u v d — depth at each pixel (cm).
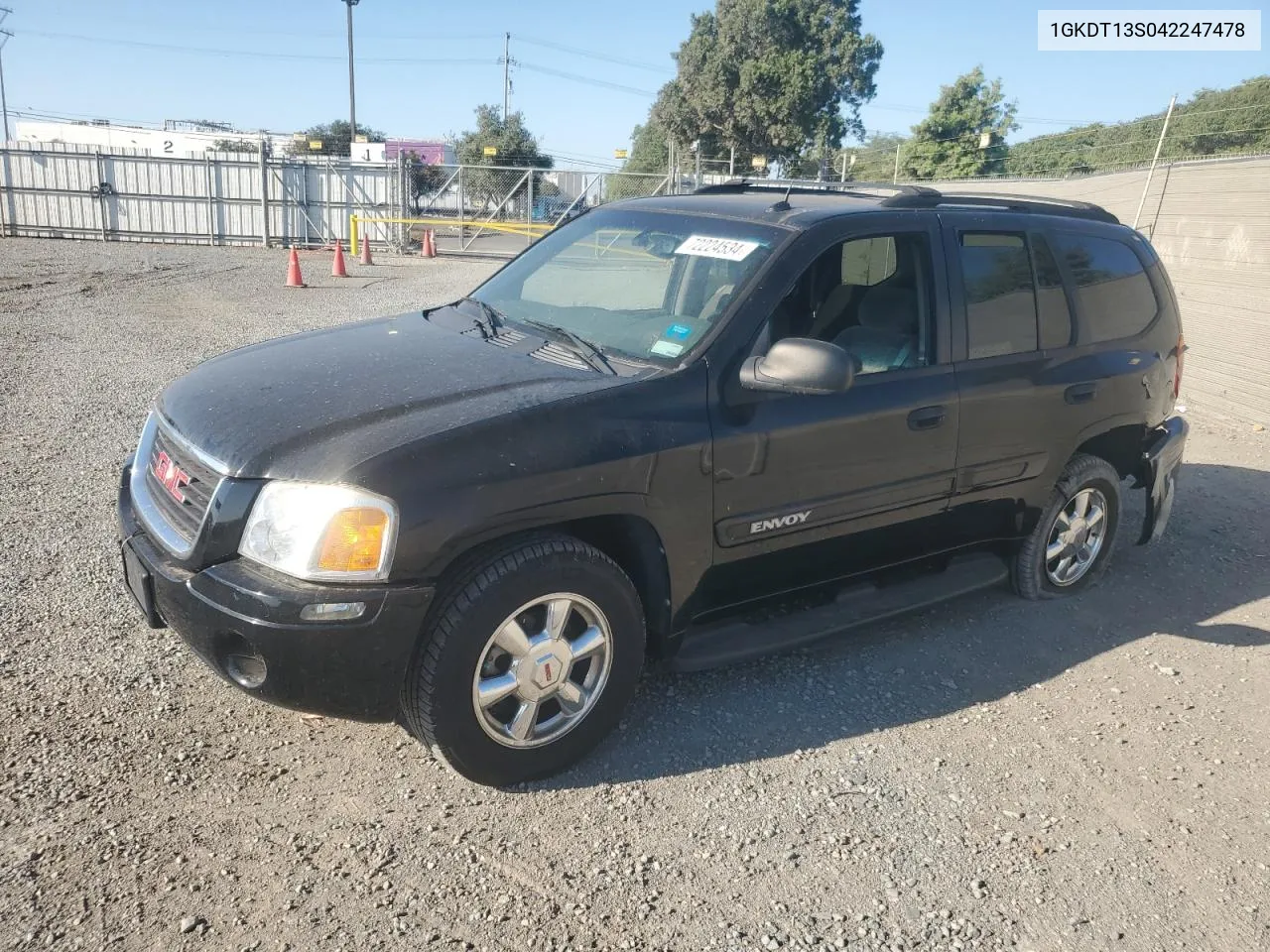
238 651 268
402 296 1507
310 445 273
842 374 307
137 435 643
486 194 3147
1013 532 438
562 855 273
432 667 272
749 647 361
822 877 271
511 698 297
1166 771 335
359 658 262
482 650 278
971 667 401
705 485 317
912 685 383
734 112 4294
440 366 328
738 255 354
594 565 295
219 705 332
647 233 395
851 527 368
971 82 3338
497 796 297
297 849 268
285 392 310
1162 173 1266
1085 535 474
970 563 454
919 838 291
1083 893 272
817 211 369
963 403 385
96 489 532
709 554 329
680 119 4512
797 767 322
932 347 381
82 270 1689
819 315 366
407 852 270
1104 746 348
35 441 616
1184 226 1202
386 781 300
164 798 284
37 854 257
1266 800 321
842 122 4572
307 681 263
